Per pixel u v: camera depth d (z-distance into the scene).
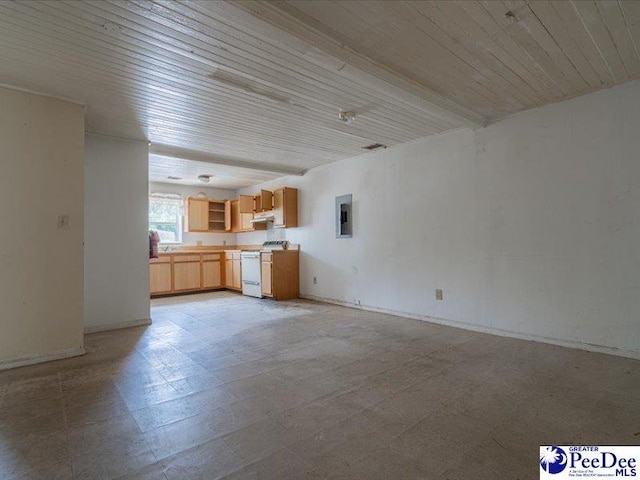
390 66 2.64
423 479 1.48
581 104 3.18
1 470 1.55
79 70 2.66
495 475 1.50
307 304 5.70
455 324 4.12
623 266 2.96
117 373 2.70
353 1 1.95
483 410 2.07
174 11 1.99
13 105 2.90
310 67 2.68
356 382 2.50
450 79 2.87
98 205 4.05
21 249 2.91
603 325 3.06
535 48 2.43
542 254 3.42
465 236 4.02
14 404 2.18
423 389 2.37
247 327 4.15
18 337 2.88
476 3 1.98
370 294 5.14
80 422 1.96
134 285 4.27
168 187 7.41
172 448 1.71
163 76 2.78
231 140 4.51
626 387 2.34
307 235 6.28
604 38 2.32
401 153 4.71
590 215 3.13
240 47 2.39
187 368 2.80
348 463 1.59
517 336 3.60
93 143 4.06
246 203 7.19
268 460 1.61
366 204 5.19
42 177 3.01
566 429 1.85
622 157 2.96
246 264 6.73
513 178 3.62
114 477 1.50
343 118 3.60
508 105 3.41
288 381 2.53
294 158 5.47
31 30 2.14
